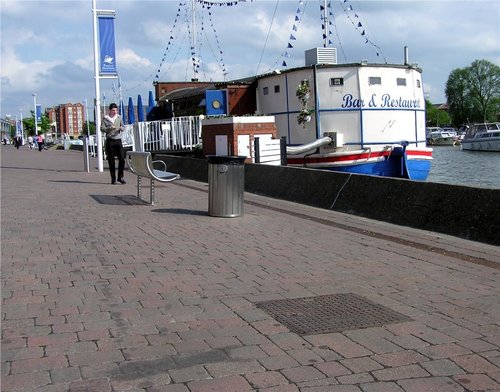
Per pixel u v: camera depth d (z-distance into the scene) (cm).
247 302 544
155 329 469
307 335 459
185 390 362
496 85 12238
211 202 1047
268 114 2197
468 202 875
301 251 772
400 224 978
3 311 508
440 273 660
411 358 416
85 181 1689
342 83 1973
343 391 364
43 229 894
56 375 382
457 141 8894
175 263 693
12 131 17125
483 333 466
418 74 2136
